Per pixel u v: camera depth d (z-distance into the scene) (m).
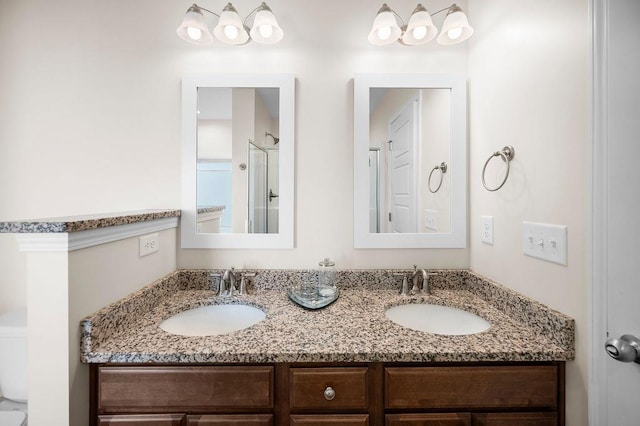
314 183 1.47
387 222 1.46
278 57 1.46
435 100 1.46
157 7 1.44
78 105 1.42
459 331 1.25
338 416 0.90
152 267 1.24
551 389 0.89
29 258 0.83
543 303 0.98
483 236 1.34
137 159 1.44
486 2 1.30
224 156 1.45
